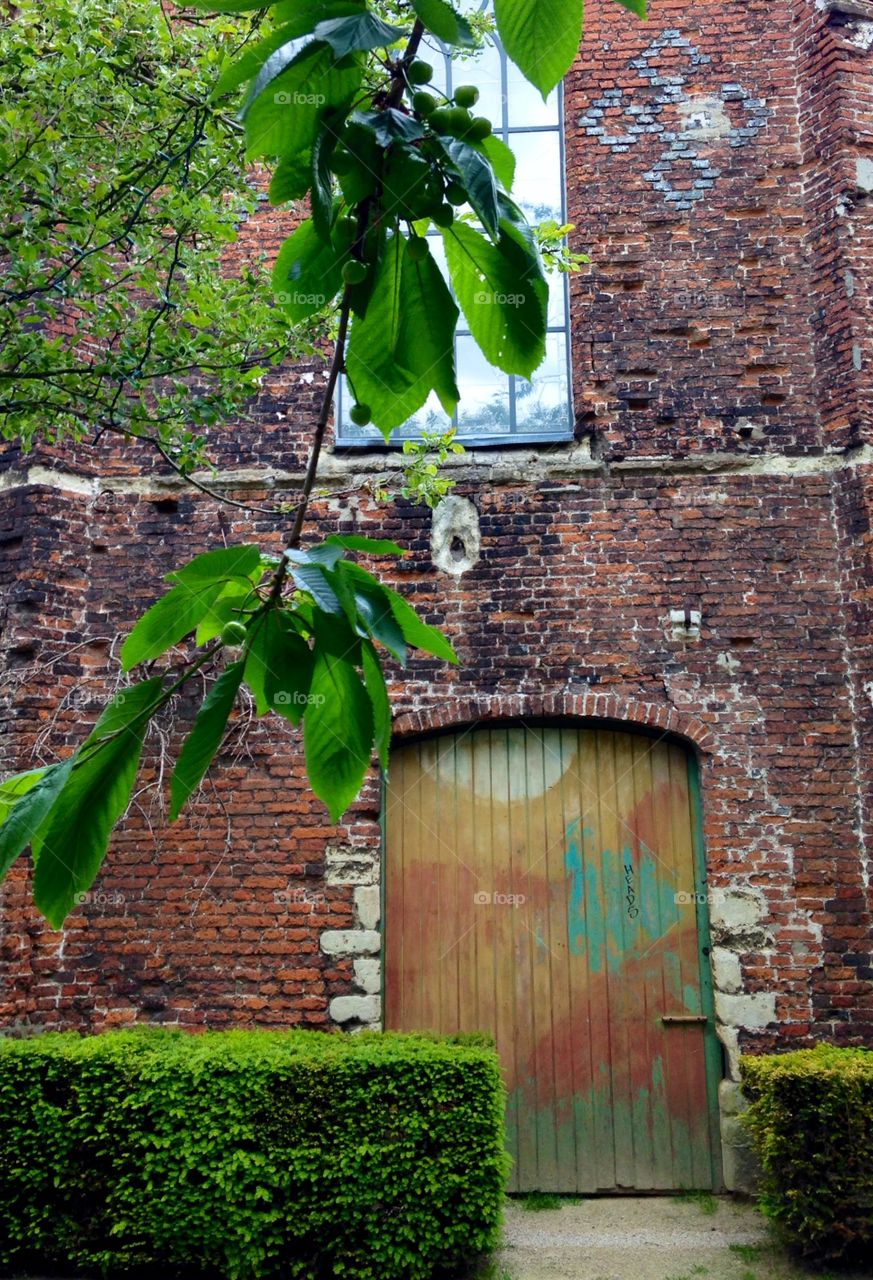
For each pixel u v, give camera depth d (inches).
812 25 266.1
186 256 196.9
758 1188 200.1
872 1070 190.2
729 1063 221.9
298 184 55.6
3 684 239.8
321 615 52.7
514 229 52.4
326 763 56.5
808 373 255.1
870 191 255.0
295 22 48.0
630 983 231.8
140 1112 190.2
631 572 247.6
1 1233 189.2
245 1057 192.9
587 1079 227.8
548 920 235.9
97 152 188.1
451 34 47.5
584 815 240.7
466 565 250.7
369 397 57.7
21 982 224.8
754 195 263.3
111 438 260.5
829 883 229.0
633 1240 198.4
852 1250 186.4
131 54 189.6
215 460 259.8
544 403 270.1
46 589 245.6
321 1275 184.2
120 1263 184.5
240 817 238.7
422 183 53.2
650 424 254.5
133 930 233.9
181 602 52.7
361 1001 227.6
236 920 233.8
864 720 234.2
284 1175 184.7
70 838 49.9
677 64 271.6
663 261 262.5
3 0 220.7
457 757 245.0
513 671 243.4
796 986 223.9
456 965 234.4
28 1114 192.4
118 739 50.4
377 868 234.8
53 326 246.5
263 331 188.4
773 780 234.5
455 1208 183.9
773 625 242.4
